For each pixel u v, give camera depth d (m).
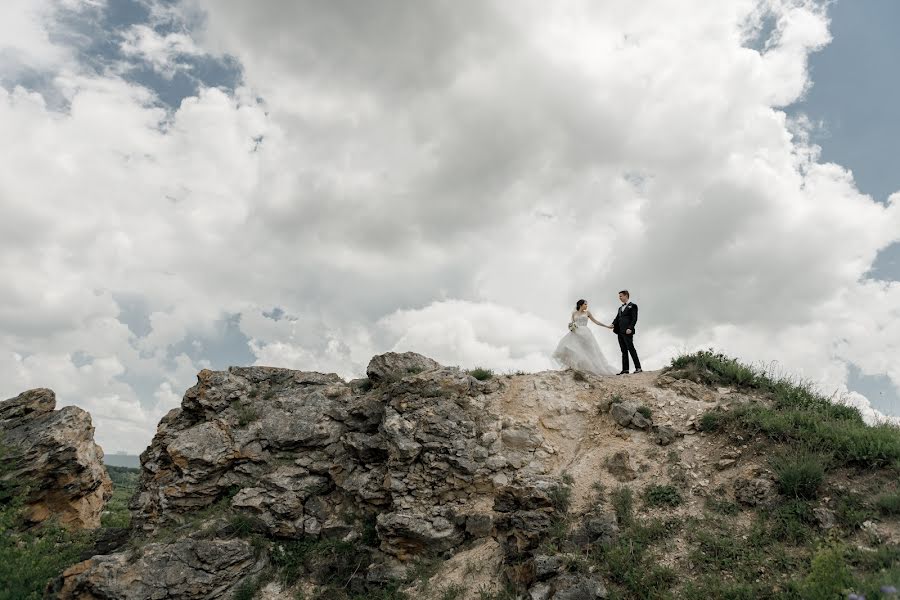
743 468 10.69
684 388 13.93
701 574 8.59
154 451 17.08
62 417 18.88
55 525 17.17
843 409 12.12
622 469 11.91
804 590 7.30
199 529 13.64
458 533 12.30
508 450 13.62
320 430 16.09
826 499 9.16
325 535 13.74
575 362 16.23
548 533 10.45
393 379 16.44
